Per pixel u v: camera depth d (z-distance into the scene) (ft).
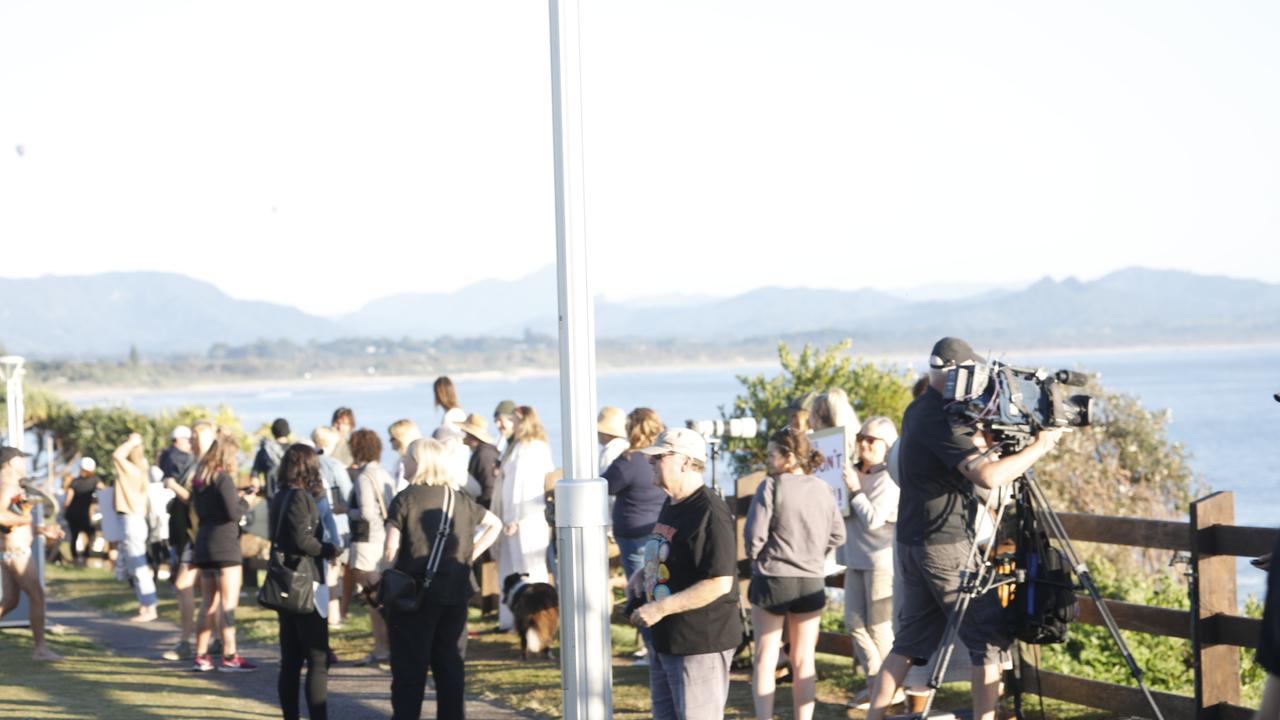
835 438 27.02
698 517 20.33
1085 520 24.44
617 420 33.04
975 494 21.68
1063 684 24.66
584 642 19.11
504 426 39.14
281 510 26.27
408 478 24.90
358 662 35.94
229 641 36.04
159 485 54.08
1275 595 9.20
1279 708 9.14
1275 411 336.29
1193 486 72.28
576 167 18.93
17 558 36.96
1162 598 35.37
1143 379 597.52
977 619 21.43
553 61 18.86
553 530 37.19
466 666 34.27
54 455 108.58
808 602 24.11
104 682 33.71
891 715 25.93
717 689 20.40
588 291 19.11
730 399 495.82
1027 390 21.08
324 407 651.66
